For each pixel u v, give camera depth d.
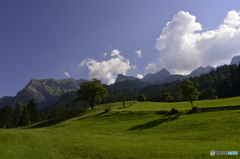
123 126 44.41
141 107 71.62
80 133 39.44
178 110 50.97
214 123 35.38
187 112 48.88
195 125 36.22
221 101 62.97
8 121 117.19
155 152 22.80
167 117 47.16
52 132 40.81
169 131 35.19
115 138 33.31
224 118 37.47
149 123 43.78
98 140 31.80
